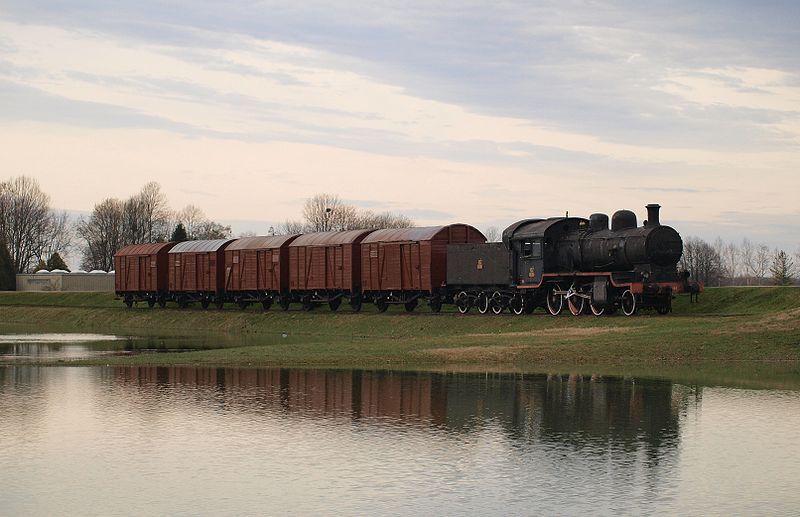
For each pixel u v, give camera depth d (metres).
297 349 43.03
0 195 165.12
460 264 58.53
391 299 64.88
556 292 52.50
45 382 32.56
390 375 34.12
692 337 39.75
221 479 18.30
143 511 16.23
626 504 16.50
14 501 16.88
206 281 78.12
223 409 26.28
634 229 49.22
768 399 27.53
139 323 77.56
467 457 20.09
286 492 17.36
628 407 26.28
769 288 51.75
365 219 155.50
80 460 19.92
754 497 16.94
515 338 44.28
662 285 47.50
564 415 25.06
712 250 133.00
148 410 26.12
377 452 20.59
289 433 22.77
